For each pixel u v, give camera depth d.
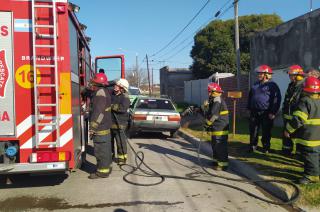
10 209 6.18
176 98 46.44
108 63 15.56
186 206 6.31
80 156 7.86
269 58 17.62
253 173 7.98
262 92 9.79
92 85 8.22
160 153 11.10
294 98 8.92
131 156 10.60
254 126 10.02
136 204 6.40
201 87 32.53
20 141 6.41
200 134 14.43
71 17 6.93
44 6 6.25
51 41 6.36
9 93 6.40
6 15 6.32
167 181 7.88
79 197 6.78
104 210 6.12
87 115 9.66
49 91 6.40
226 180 8.00
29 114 6.42
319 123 6.90
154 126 14.02
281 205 6.41
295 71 8.99
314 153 6.93
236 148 10.69
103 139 8.04
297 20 15.12
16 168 6.33
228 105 22.47
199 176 8.31
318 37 13.73
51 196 6.84
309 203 6.26
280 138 12.09
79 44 8.62
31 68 6.38
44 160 6.37
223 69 42.91
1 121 6.40
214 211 6.09
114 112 9.41
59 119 6.45
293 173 7.85
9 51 6.36
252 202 6.56
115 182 7.77
